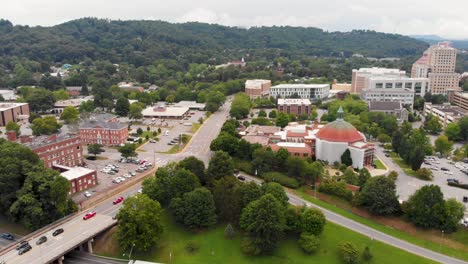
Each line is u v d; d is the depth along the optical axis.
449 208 147.50
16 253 123.44
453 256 137.12
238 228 150.12
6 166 151.50
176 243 142.38
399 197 174.62
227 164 179.88
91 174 180.25
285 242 143.75
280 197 151.88
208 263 133.25
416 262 133.25
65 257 133.50
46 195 146.75
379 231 152.12
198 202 147.38
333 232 149.12
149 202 137.12
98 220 146.88
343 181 182.25
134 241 130.62
